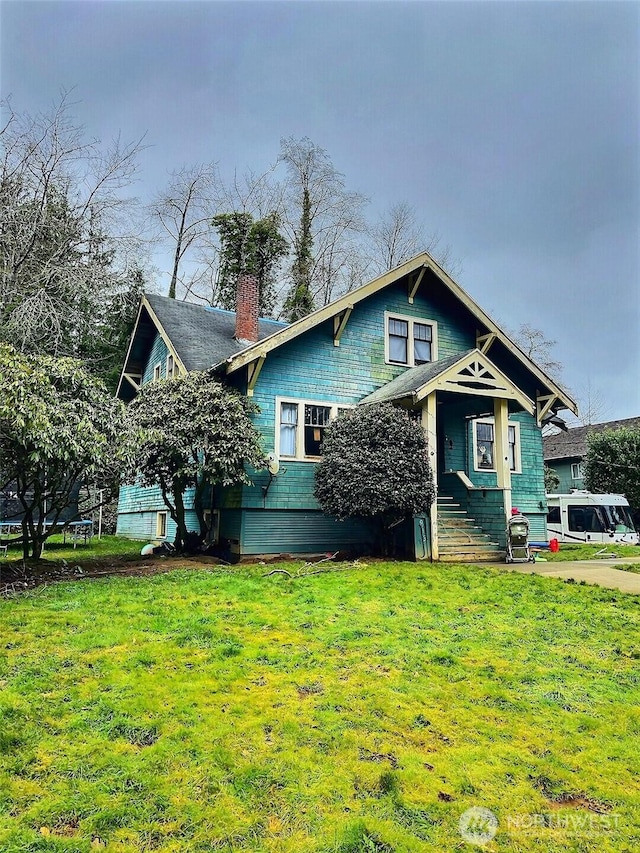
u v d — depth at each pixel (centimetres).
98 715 404
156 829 289
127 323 2486
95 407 977
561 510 2262
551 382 1670
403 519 1223
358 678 487
